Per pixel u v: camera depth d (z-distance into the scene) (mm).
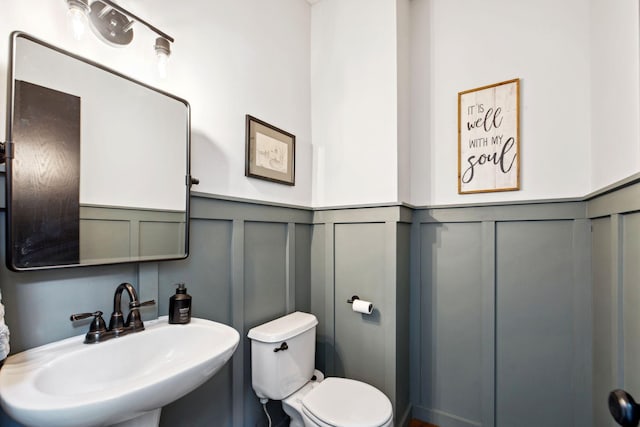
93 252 977
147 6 1145
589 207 1484
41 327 876
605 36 1321
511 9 1728
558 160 1595
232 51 1501
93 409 633
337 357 1939
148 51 1146
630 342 1088
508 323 1704
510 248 1707
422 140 1962
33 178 847
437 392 1882
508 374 1698
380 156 1809
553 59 1617
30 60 843
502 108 1726
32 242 841
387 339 1740
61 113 907
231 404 1467
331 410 1277
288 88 1877
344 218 1915
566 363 1565
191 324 1148
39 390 705
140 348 1012
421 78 1976
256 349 1472
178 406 1221
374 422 1200
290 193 1877
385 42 1813
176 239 1218
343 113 1959
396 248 1729
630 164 1067
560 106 1595
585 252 1527
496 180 1733
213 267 1399
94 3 982
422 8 1988
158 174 1159
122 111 1059
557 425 1577
